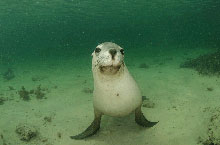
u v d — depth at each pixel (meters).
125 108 4.57
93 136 5.50
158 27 71.12
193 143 4.86
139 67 13.16
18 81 12.01
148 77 10.47
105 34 94.00
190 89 8.24
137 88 4.79
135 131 5.54
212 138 4.75
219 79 9.05
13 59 24.39
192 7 28.75
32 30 54.09
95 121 5.38
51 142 5.44
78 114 6.90
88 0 21.02
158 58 16.03
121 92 4.45
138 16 37.94
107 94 4.48
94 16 34.31
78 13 29.83
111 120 6.18
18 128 5.93
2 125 6.49
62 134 5.77
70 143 5.30
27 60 22.14
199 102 7.00
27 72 14.47
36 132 5.89
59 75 12.66
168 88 8.56
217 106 6.57
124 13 32.91
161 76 10.41
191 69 11.08
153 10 30.80
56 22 39.84
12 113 7.33
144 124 5.61
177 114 6.27
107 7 26.02
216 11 34.22
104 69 4.18
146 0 22.30
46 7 24.09
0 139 5.69
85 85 9.98
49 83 10.90
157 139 5.13
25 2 21.05
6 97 8.92
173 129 5.48
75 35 92.44
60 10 26.53
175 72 10.91
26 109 7.62
